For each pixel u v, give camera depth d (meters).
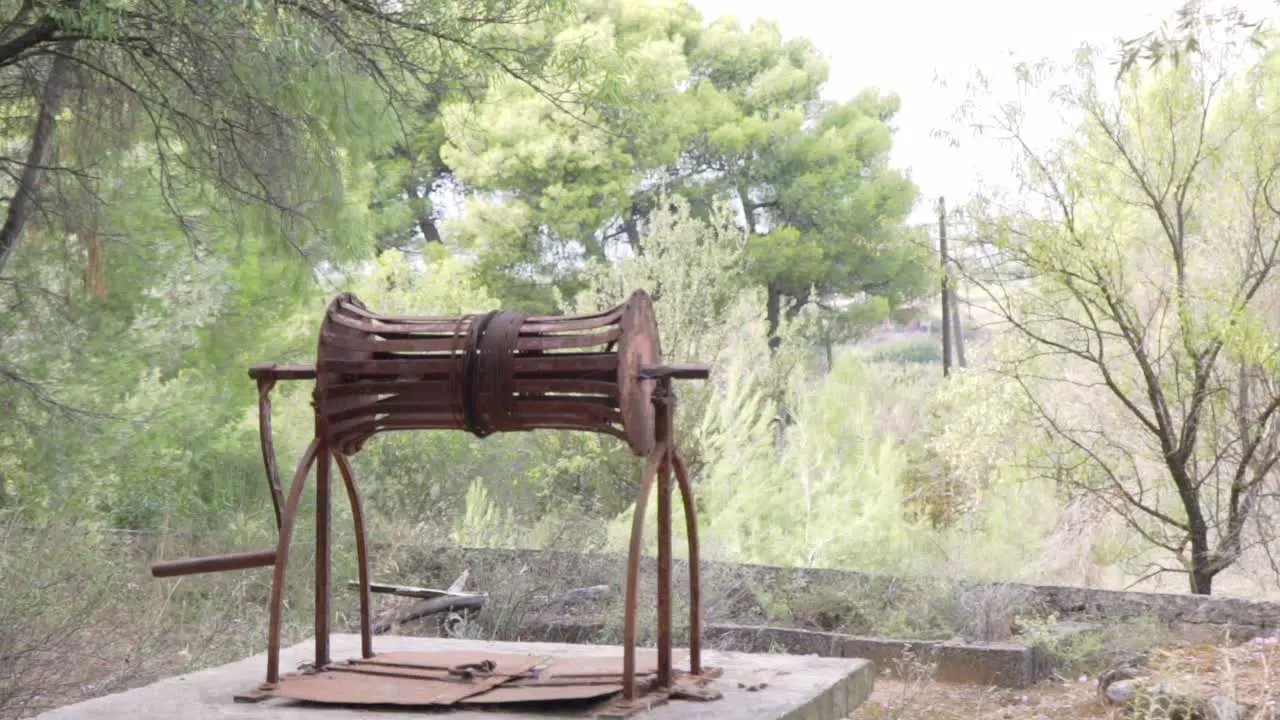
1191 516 11.93
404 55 9.60
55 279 10.58
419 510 13.18
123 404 10.72
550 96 9.94
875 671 8.36
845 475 12.30
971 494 13.48
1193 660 7.95
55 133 10.12
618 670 4.39
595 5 34.16
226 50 9.14
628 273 17.17
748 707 4.01
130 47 8.88
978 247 12.21
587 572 10.13
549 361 4.02
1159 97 11.64
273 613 4.25
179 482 11.07
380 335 4.24
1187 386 11.91
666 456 4.20
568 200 29.78
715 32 35.88
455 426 4.18
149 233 11.59
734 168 34.28
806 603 9.30
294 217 10.41
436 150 32.97
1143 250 12.48
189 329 12.05
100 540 8.73
